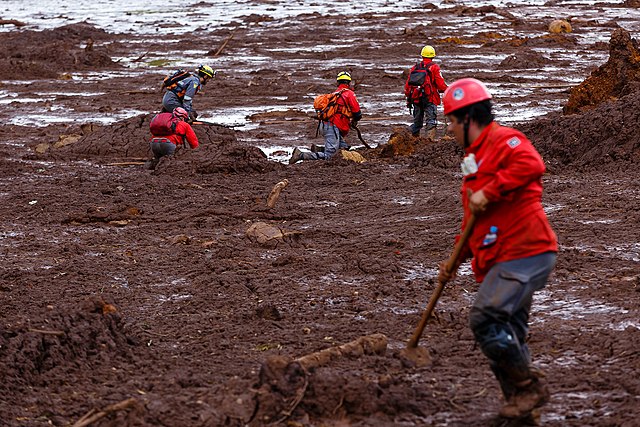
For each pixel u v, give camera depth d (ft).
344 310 35.81
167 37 212.23
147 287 40.19
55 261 45.39
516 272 22.35
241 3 308.19
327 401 24.68
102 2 330.75
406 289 38.17
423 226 49.75
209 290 39.17
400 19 236.63
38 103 119.65
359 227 50.55
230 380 26.35
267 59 169.89
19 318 33.78
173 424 24.29
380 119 100.78
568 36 194.29
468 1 292.61
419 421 24.44
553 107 105.09
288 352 30.99
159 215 55.52
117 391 27.22
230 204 58.34
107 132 83.76
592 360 28.94
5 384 27.37
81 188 64.95
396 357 28.84
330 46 187.73
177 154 71.97
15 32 220.02
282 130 95.45
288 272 41.42
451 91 22.84
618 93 91.09
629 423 23.65
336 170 70.69
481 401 25.57
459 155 70.64
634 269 39.68
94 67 165.27
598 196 54.80
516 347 22.53
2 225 54.54
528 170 21.75
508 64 148.66
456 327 33.09
